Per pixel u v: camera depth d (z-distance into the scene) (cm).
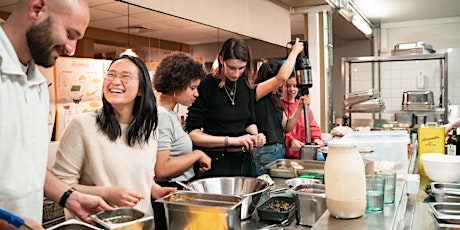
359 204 100
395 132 194
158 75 173
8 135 101
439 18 643
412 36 666
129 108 135
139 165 138
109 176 133
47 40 100
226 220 101
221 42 446
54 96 292
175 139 169
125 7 317
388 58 471
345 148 100
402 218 129
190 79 170
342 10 479
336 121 595
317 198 113
